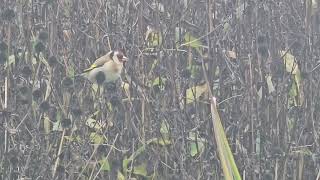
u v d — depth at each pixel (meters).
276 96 8.35
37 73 8.11
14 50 8.34
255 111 8.42
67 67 8.48
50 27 8.66
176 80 8.51
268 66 8.52
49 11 8.97
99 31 9.08
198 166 8.14
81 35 9.08
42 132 8.12
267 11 8.74
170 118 8.29
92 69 8.08
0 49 7.65
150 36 8.96
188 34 8.93
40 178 7.70
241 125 8.39
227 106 8.67
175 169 8.08
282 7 9.20
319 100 8.47
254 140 8.30
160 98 8.39
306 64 8.59
